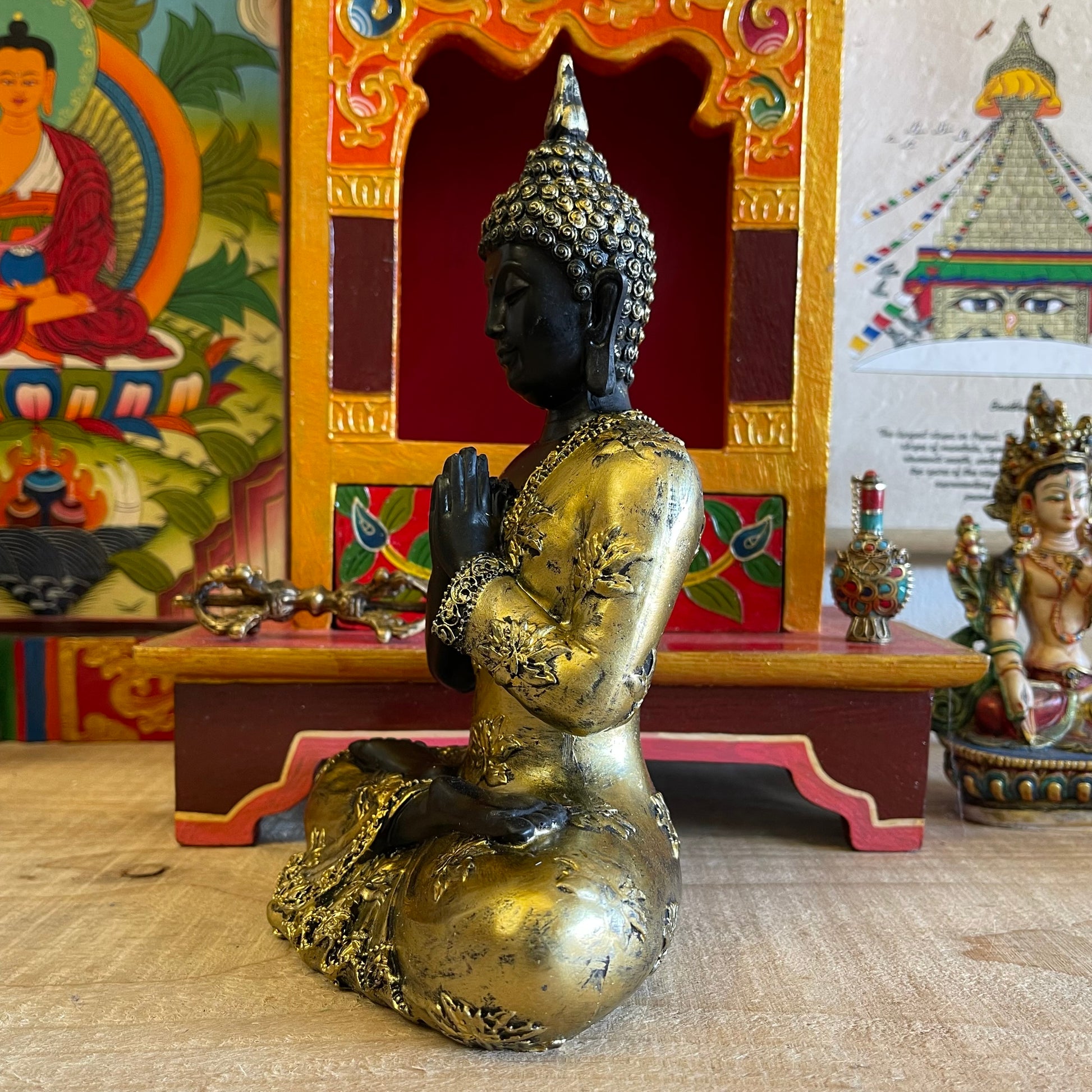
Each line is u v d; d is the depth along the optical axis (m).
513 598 1.16
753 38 1.79
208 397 2.26
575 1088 0.99
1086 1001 1.18
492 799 1.14
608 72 1.83
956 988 1.20
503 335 1.26
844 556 1.74
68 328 2.22
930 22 2.37
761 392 1.81
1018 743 1.81
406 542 1.80
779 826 1.81
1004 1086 1.00
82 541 2.26
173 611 2.29
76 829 1.70
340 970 1.17
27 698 2.23
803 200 1.80
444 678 1.34
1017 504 1.97
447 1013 1.04
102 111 2.20
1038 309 2.40
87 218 2.21
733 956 1.29
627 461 1.15
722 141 2.10
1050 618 1.91
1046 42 2.37
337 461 1.79
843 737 1.66
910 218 2.39
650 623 1.12
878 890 1.51
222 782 1.63
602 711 1.11
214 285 2.25
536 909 1.01
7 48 2.18
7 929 1.32
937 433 2.42
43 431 2.24
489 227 1.29
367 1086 0.98
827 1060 1.04
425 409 2.20
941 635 2.51
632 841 1.16
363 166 1.77
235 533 2.28
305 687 1.63
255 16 2.22
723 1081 1.00
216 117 2.22
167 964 1.24
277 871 1.54
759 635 1.80
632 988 1.08
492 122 2.16
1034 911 1.44
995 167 2.39
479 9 1.77
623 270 1.24
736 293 1.80
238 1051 1.04
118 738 2.25
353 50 1.76
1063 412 1.90
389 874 1.19
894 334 2.41
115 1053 1.03
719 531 1.81
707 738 1.64
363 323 1.78
